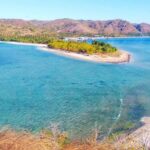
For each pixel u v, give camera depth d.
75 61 109.69
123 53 142.75
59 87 56.19
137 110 38.25
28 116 34.31
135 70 85.81
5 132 8.05
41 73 76.56
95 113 36.28
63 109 38.38
